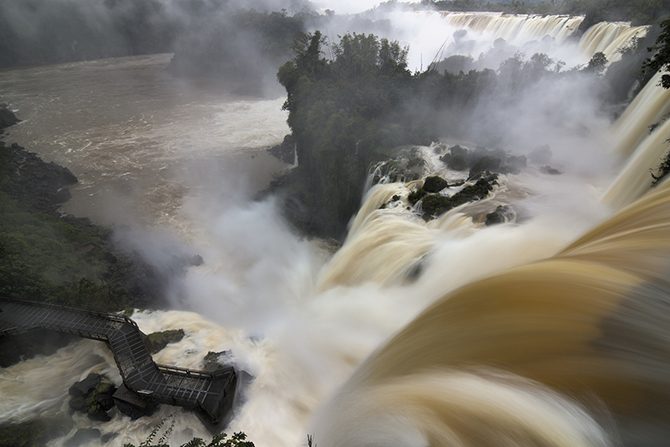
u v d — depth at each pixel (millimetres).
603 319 15539
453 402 15648
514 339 16547
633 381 13773
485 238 31125
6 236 40969
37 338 32344
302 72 71062
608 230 21016
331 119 54094
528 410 14195
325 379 28531
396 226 37219
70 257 43031
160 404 27406
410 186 42906
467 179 42062
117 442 26000
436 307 21344
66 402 28766
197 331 35375
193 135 88812
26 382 30344
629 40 58406
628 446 12703
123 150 81625
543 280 18266
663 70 42281
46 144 84812
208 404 26266
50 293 35594
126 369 28797
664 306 15023
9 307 33531
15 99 114312
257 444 25062
